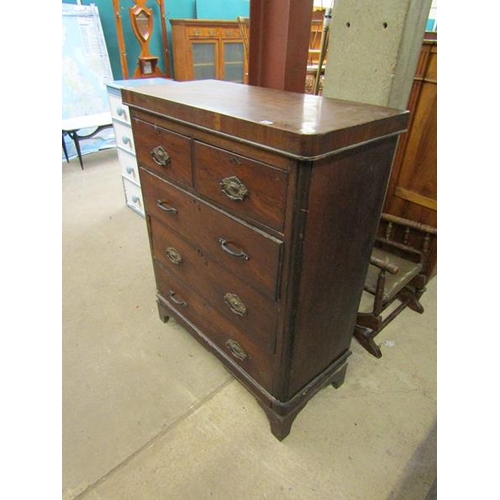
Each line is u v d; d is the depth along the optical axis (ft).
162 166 3.49
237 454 3.58
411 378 4.44
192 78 13.02
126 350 4.74
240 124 2.42
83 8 10.10
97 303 5.53
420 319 5.38
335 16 3.50
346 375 4.46
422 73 4.69
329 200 2.51
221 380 4.35
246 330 3.44
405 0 3.03
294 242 2.49
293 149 2.15
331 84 3.79
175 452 3.59
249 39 4.23
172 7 12.85
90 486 3.30
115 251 6.81
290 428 3.75
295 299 2.79
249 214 2.73
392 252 5.58
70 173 10.07
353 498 3.26
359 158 2.56
